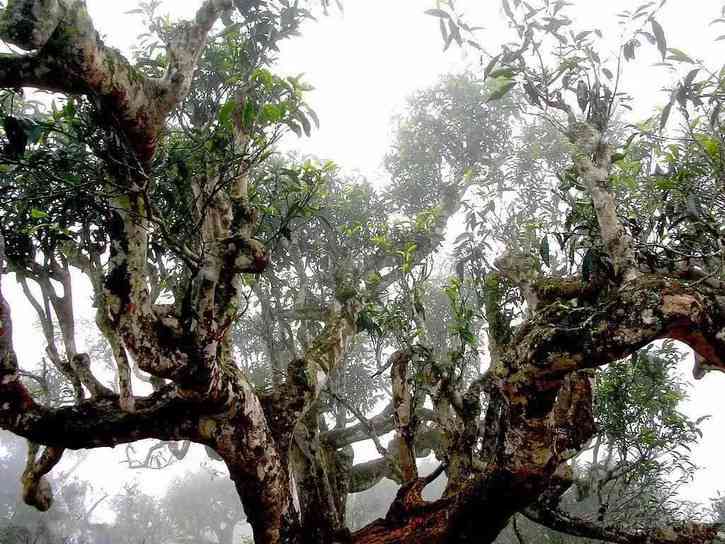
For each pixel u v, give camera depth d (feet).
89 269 17.85
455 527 14.16
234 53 18.04
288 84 14.49
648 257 15.02
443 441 17.70
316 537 17.62
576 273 18.76
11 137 11.22
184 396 14.26
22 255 17.60
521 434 12.67
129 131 12.12
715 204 15.85
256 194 20.12
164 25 20.08
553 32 14.37
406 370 18.53
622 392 25.89
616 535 16.75
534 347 11.96
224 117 13.53
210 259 14.06
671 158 16.71
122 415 15.52
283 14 17.29
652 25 13.30
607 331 11.23
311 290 33.35
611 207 14.02
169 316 13.65
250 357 38.37
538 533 41.19
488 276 21.59
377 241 24.00
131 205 13.35
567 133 15.44
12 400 14.48
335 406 34.65
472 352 22.59
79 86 11.21
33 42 9.54
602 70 14.82
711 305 11.57
